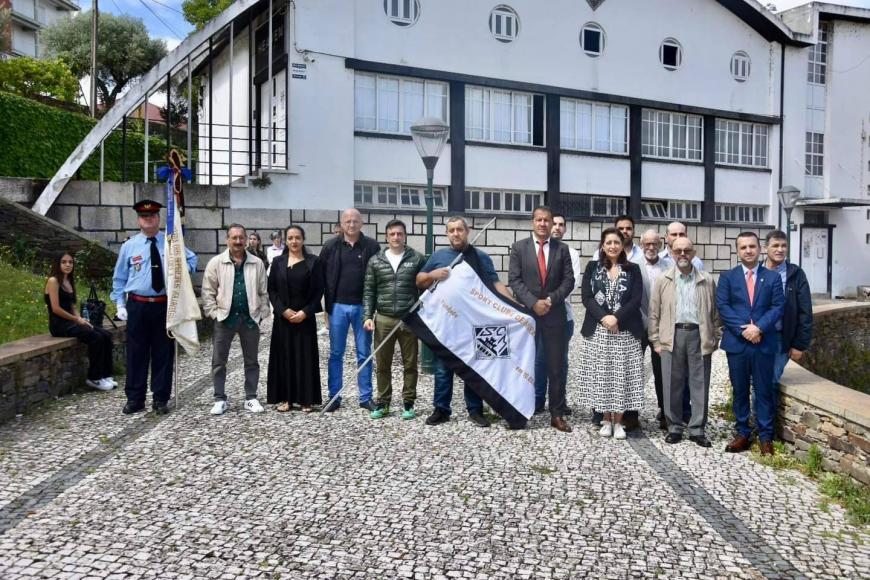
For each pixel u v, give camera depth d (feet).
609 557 14.65
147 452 20.49
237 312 24.97
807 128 82.94
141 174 79.46
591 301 22.98
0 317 29.81
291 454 20.56
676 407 22.90
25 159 67.82
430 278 23.86
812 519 17.01
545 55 65.05
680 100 72.02
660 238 24.98
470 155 62.49
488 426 24.09
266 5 57.82
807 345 22.72
